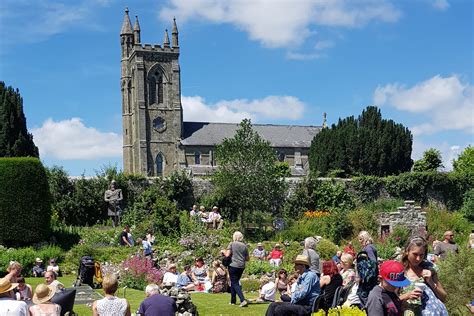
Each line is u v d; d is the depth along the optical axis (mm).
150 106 91188
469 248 12117
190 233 31797
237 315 13648
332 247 29938
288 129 90188
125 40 97062
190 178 43062
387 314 7023
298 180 44250
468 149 67375
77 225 39406
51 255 26719
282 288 17344
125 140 95812
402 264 7352
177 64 92750
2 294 8367
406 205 39406
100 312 9234
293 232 36156
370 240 12078
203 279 20047
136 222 35688
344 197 44094
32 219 30234
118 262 25891
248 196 39375
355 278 9516
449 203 46625
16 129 53188
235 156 40156
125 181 41156
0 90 53562
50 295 9188
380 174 64312
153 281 21172
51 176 39406
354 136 64250
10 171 30203
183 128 91000
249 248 31109
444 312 7184
